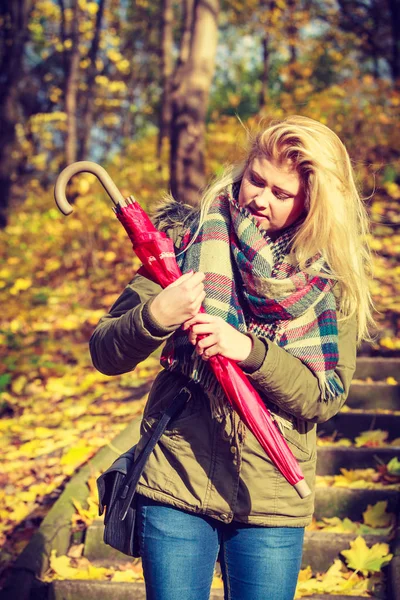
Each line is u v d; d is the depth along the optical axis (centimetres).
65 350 586
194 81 803
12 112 1237
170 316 151
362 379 446
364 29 1625
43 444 413
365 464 356
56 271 796
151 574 164
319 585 275
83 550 309
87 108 1600
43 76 1900
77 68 1243
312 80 1528
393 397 419
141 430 174
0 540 324
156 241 163
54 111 1958
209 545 165
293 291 159
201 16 805
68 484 338
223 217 169
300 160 158
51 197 1256
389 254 675
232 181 173
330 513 324
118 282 741
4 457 403
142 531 166
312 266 161
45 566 292
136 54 2077
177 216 180
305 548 294
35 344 603
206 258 164
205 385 160
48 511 336
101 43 1856
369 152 977
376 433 382
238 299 165
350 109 1006
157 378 174
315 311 163
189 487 161
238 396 153
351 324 171
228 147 1004
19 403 493
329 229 160
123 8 1941
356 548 285
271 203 162
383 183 920
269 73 2003
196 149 800
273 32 1473
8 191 1211
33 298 723
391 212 818
